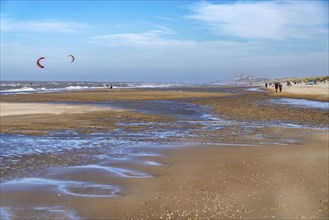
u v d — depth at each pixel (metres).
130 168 11.80
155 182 10.05
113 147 15.62
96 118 26.61
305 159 12.43
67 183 10.09
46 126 21.88
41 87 109.44
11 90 83.62
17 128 20.84
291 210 7.71
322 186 9.34
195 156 13.51
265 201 8.30
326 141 17.08
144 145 16.14
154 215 7.58
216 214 7.57
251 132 20.31
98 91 79.50
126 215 7.61
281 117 28.67
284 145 15.91
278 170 11.03
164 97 57.84
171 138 18.16
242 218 7.33
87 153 14.35
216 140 17.55
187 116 29.20
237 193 8.92
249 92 81.81
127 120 25.84
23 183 10.09
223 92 82.44
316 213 7.51
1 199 8.69
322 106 39.59
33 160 13.04
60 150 14.91
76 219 7.42
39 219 7.43
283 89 89.00
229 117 28.70
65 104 40.00
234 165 11.84
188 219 7.34
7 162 12.69
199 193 8.98
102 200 8.55
